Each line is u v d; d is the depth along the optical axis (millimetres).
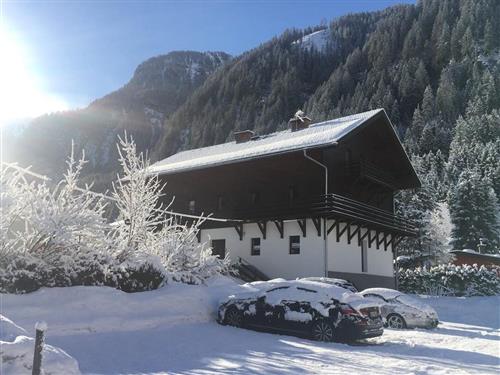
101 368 8078
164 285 15281
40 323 5289
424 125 131625
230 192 30203
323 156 26094
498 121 112438
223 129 175375
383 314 16766
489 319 20984
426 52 184375
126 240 15125
